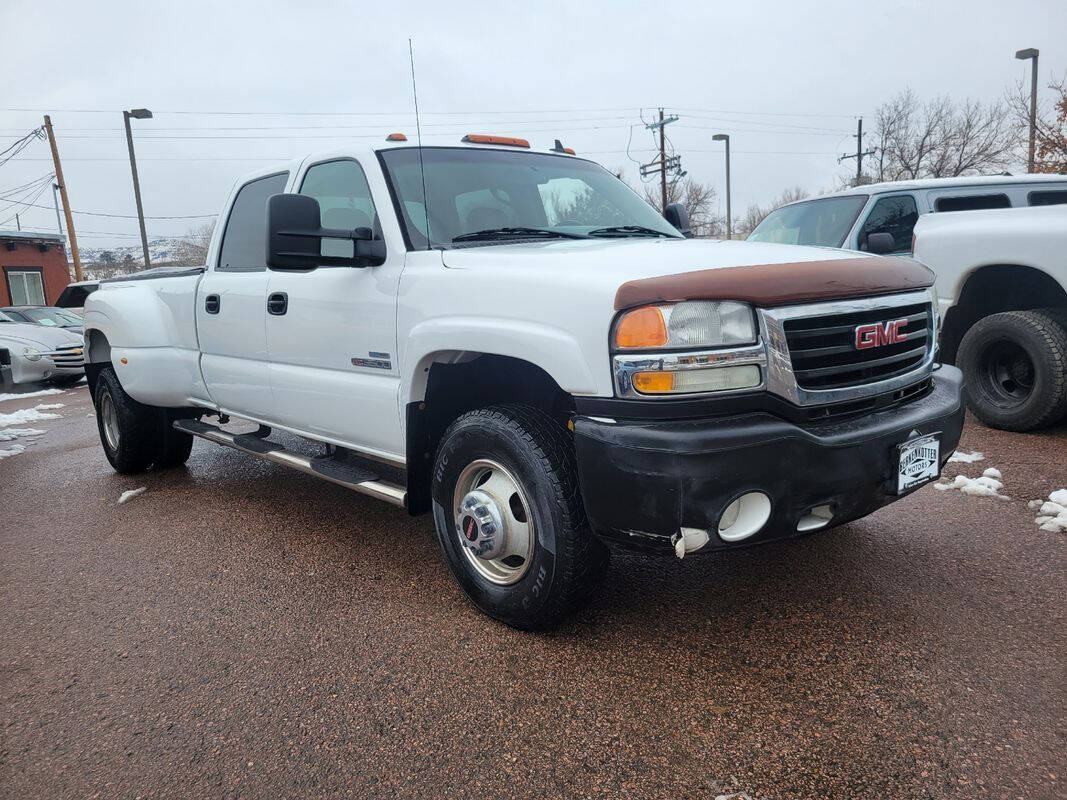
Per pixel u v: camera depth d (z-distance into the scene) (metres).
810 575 3.21
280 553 3.87
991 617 2.79
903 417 2.59
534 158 3.91
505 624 2.93
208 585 3.52
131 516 4.65
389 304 3.16
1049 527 3.54
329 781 2.11
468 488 2.99
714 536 2.28
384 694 2.52
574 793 2.01
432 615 3.07
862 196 6.78
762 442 2.25
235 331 4.26
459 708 2.42
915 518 3.79
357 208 3.50
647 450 2.24
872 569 3.24
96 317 5.37
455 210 3.38
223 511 4.62
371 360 3.31
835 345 2.46
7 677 2.78
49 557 4.02
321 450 5.93
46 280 28.41
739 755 2.12
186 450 5.77
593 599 2.88
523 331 2.54
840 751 2.11
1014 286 5.56
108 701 2.58
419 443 3.16
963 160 32.94
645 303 2.27
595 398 2.37
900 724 2.21
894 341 2.61
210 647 2.92
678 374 2.25
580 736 2.24
